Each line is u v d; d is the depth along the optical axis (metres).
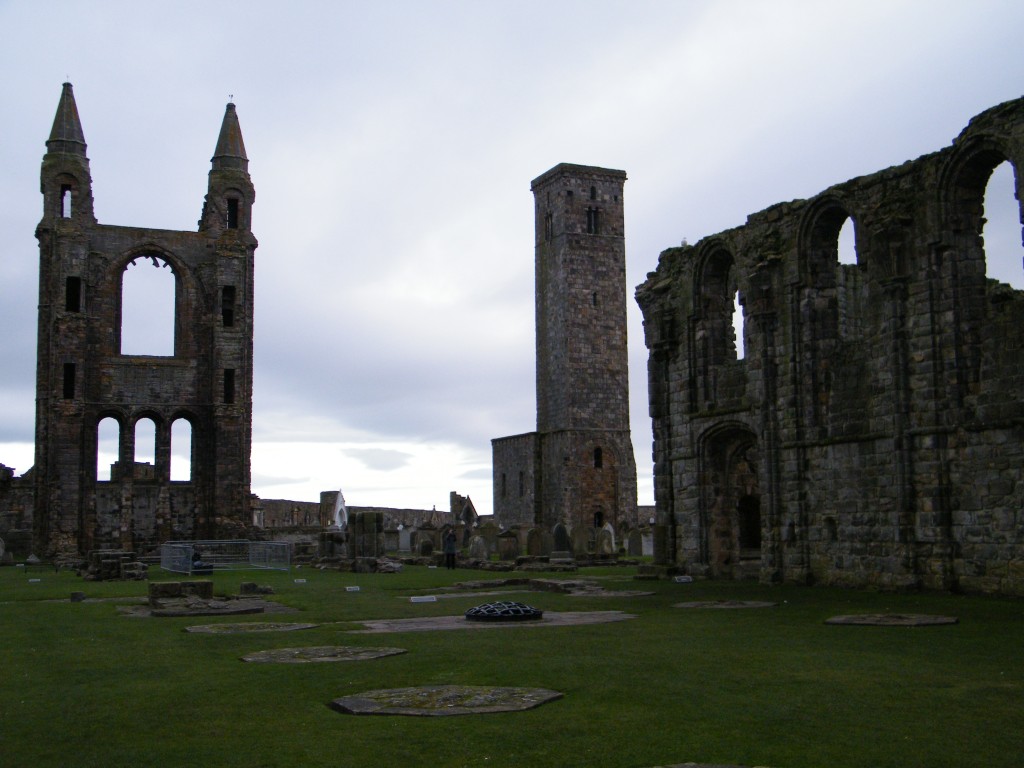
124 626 21.59
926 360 28.69
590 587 32.00
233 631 20.22
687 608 25.03
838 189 32.22
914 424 29.06
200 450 73.12
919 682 13.25
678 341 40.03
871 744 9.95
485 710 11.45
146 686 13.50
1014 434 26.30
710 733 10.40
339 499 88.06
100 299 71.94
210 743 10.26
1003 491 26.48
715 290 38.97
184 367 73.12
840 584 31.59
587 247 95.06
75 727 11.11
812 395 33.16
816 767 9.18
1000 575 26.42
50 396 68.88
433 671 14.28
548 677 13.70
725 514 38.44
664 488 40.28
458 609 25.66
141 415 71.94
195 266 74.38
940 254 28.62
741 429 36.62
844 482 31.64
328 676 13.95
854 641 17.59
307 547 65.19
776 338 34.84
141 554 70.56
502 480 101.00
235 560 55.06
